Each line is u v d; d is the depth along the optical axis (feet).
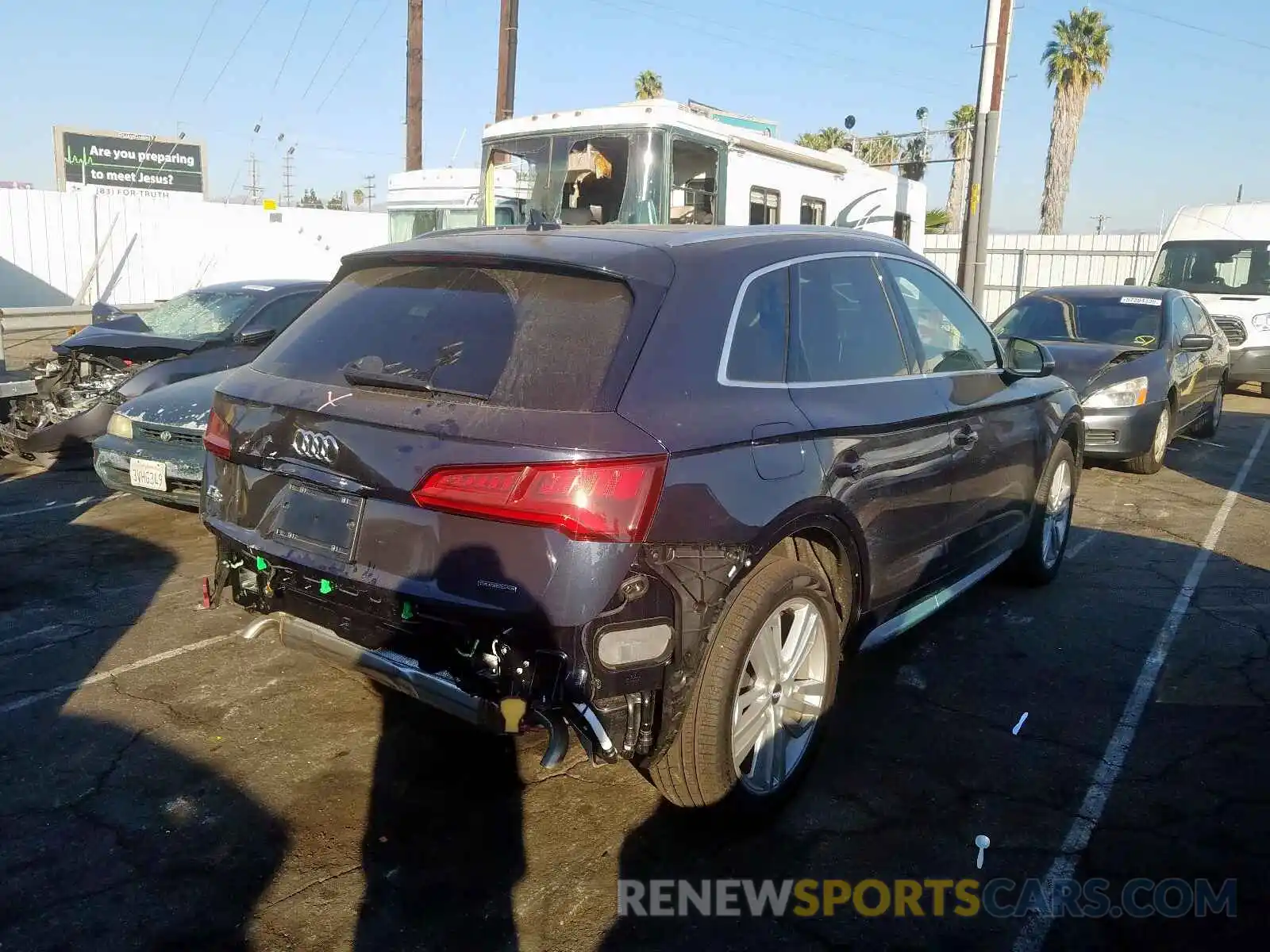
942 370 14.39
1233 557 21.47
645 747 9.87
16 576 18.71
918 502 13.20
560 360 9.60
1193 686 14.89
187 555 20.15
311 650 10.87
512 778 12.03
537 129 37.32
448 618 9.27
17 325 33.12
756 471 10.21
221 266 66.18
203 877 10.03
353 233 70.49
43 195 60.23
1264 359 49.85
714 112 39.34
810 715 11.71
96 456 21.65
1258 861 10.69
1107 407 28.50
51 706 13.57
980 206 52.13
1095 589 19.20
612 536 8.95
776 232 12.30
